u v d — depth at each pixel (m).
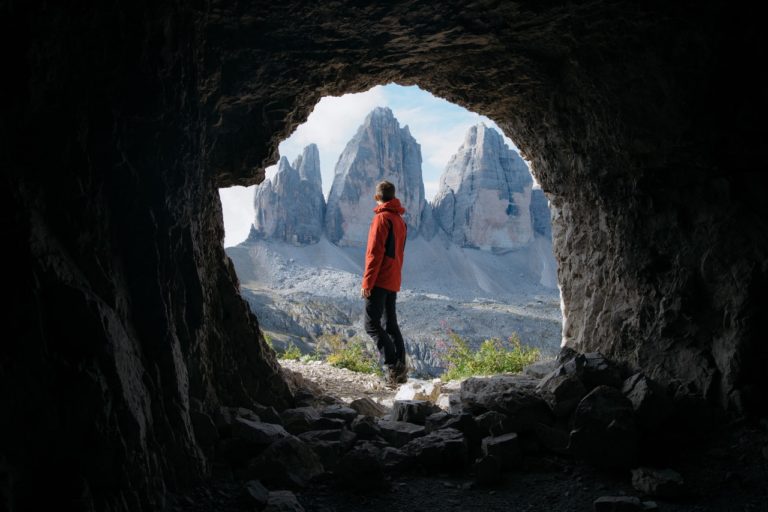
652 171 5.01
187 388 3.86
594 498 3.81
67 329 2.70
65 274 2.79
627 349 5.26
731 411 4.38
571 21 4.51
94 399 2.66
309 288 109.88
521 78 5.52
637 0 4.09
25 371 2.45
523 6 4.33
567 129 5.76
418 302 87.06
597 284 5.88
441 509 3.69
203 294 4.28
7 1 2.41
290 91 5.12
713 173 4.61
